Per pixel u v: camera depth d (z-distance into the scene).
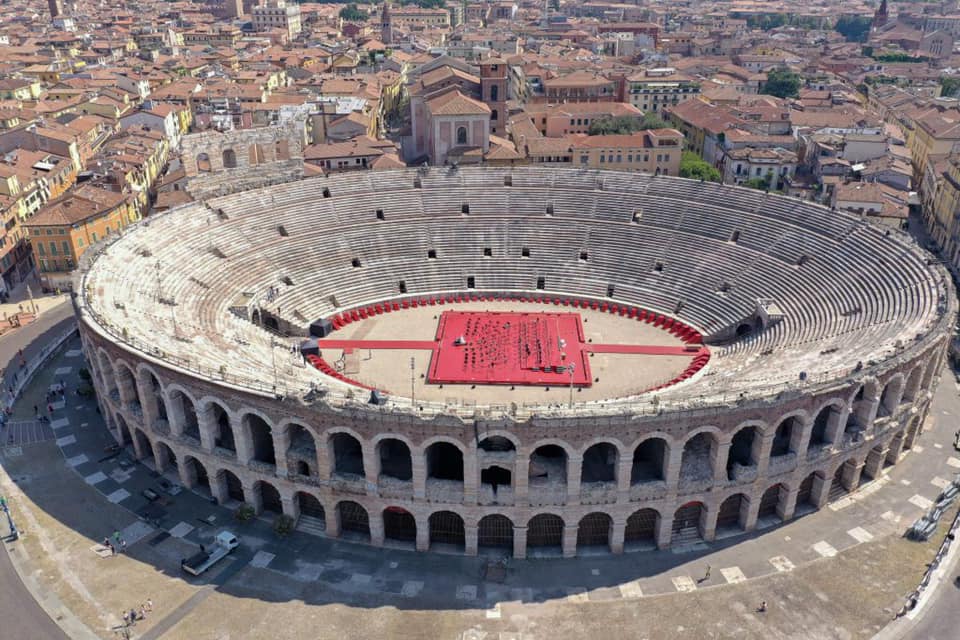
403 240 116.62
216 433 71.44
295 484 67.88
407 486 64.88
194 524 70.88
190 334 83.25
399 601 62.22
